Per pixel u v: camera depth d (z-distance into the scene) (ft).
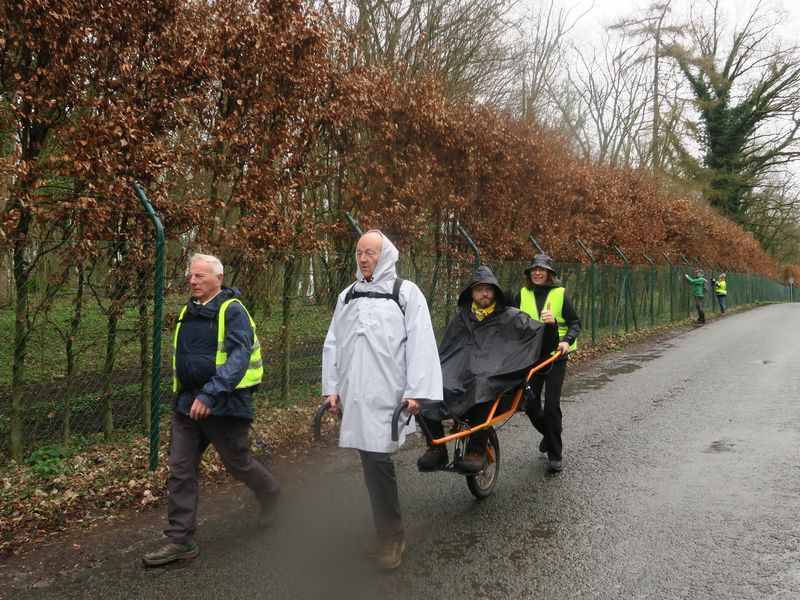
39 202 18.11
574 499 15.40
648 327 62.85
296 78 25.25
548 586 11.09
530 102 66.03
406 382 11.82
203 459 17.85
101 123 18.78
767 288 166.09
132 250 19.38
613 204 55.62
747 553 12.30
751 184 139.23
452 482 16.83
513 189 40.47
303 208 27.09
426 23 59.93
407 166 32.91
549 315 16.46
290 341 24.02
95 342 19.38
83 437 19.76
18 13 17.84
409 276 29.66
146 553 12.52
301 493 15.94
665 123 119.34
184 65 20.77
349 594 10.89
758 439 20.62
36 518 14.08
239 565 12.01
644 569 11.69
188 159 23.59
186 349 12.63
